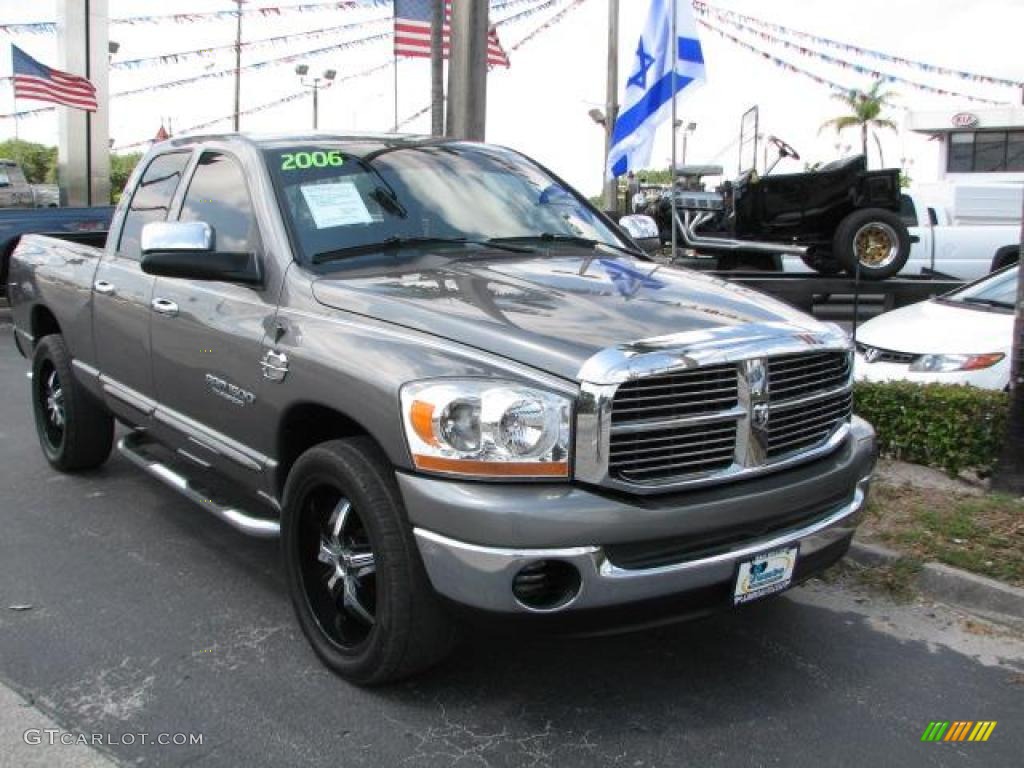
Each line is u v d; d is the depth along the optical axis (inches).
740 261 470.0
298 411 144.8
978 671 151.1
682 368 120.3
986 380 264.2
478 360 123.1
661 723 133.6
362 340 133.6
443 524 118.7
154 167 207.5
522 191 189.8
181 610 167.6
